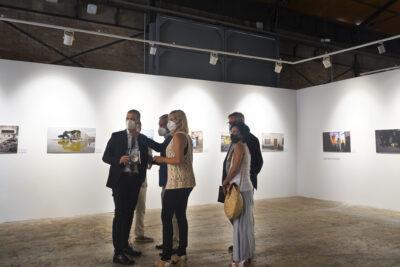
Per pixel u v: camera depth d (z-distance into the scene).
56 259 3.81
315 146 8.78
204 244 4.43
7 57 7.12
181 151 3.24
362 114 7.66
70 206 6.38
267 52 9.67
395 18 10.48
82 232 5.07
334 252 4.11
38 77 6.24
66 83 6.46
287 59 10.61
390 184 7.04
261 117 8.70
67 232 5.07
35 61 7.40
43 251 4.11
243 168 3.44
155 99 7.28
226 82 8.87
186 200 3.38
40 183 6.16
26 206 6.02
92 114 6.66
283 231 5.14
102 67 8.11
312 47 11.08
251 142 3.86
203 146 7.77
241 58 9.27
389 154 7.08
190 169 3.39
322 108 8.62
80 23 7.90
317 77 11.14
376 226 5.48
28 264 3.65
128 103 7.01
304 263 3.71
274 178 8.81
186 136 3.39
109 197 6.73
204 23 8.86
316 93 8.80
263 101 8.77
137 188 3.63
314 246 4.35
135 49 8.52
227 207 3.31
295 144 9.27
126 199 3.57
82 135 6.54
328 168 8.41
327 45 10.40
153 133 7.21
